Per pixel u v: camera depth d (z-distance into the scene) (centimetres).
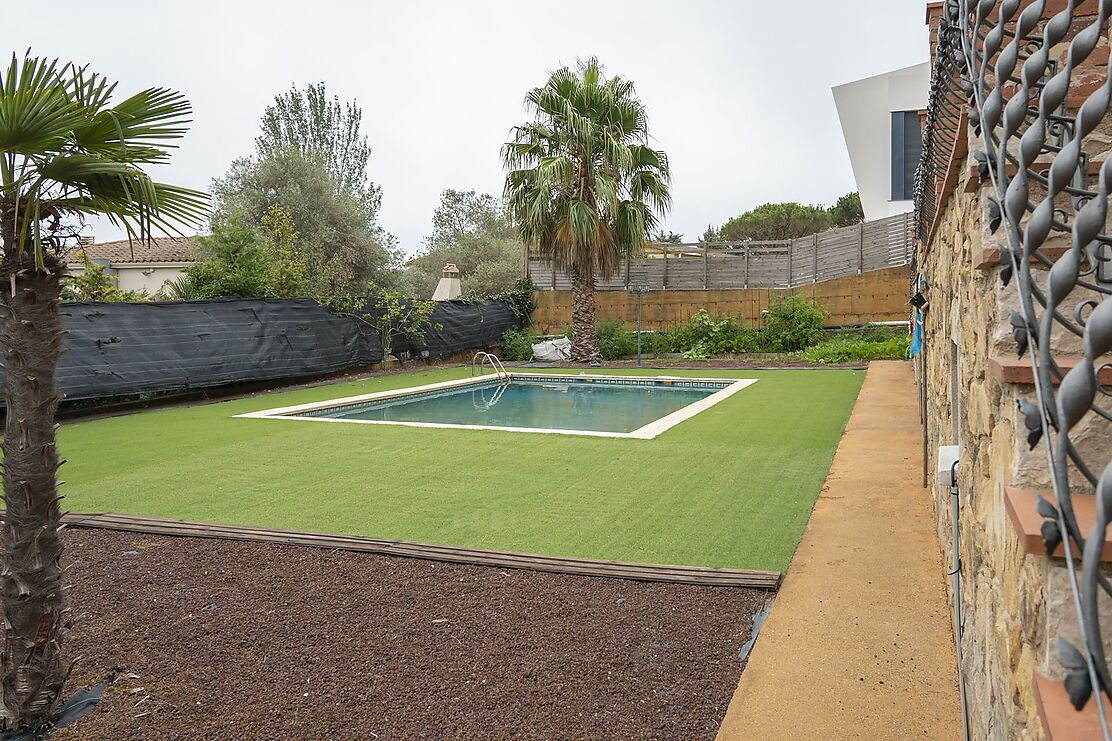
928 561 403
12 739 267
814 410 1032
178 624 355
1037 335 115
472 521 528
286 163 2309
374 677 301
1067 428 87
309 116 3362
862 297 1972
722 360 1909
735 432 874
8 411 279
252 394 1360
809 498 571
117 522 514
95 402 1153
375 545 459
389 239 2502
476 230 3353
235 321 1339
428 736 258
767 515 527
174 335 1225
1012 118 126
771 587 383
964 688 257
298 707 279
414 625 350
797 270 2078
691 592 384
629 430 978
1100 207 91
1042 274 177
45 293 279
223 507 575
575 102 1792
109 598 388
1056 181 102
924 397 646
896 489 556
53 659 282
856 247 1988
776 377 1502
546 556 433
